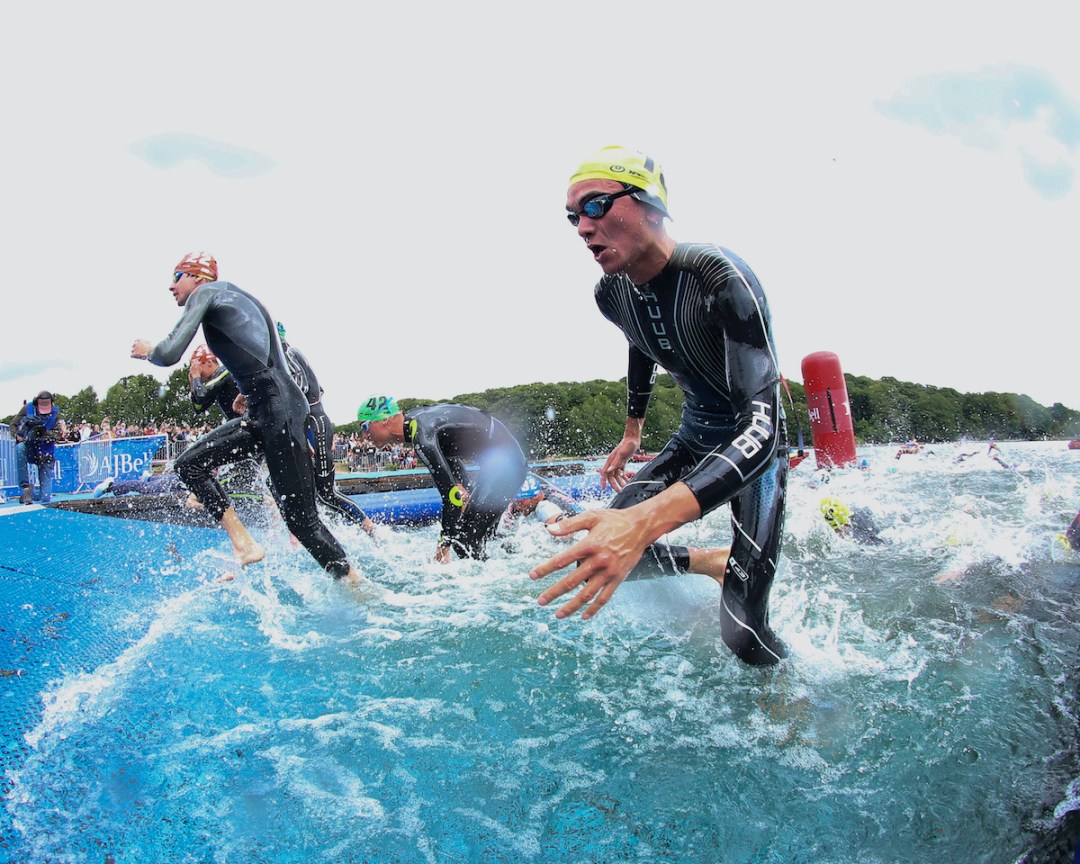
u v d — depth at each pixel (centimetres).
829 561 357
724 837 138
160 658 240
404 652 245
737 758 168
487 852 136
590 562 152
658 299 228
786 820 143
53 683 211
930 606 271
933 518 484
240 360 332
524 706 199
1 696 198
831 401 952
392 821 146
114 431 1279
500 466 436
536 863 132
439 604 312
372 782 161
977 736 171
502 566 409
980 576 314
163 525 531
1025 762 158
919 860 128
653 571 268
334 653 245
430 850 137
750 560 217
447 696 207
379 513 648
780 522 223
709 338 223
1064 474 872
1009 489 691
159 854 134
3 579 331
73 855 133
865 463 962
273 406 333
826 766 163
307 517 335
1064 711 182
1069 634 237
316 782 161
